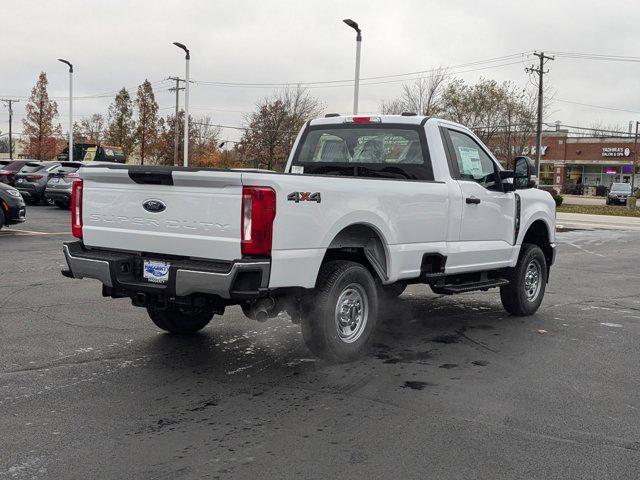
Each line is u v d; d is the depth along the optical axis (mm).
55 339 6348
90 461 3713
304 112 53062
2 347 6031
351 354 5738
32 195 24250
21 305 7855
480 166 7312
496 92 41938
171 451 3865
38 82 54781
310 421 4379
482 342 6691
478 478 3605
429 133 6664
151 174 5074
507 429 4324
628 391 5203
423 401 4824
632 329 7473
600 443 4129
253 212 4734
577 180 77875
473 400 4879
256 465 3701
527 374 5602
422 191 6203
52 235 15500
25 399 4695
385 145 6918
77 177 5695
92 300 8211
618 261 14352
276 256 4871
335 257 5961
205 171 4820
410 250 6137
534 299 8164
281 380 5242
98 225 5562
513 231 7629
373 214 5668
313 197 5098
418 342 6609
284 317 7551
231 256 4852
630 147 73188
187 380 5191
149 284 5199
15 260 11414
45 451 3836
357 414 4527
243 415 4465
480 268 7160
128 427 4215
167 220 5121
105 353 5906
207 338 6527
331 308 5480
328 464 3734
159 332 6723
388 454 3889
